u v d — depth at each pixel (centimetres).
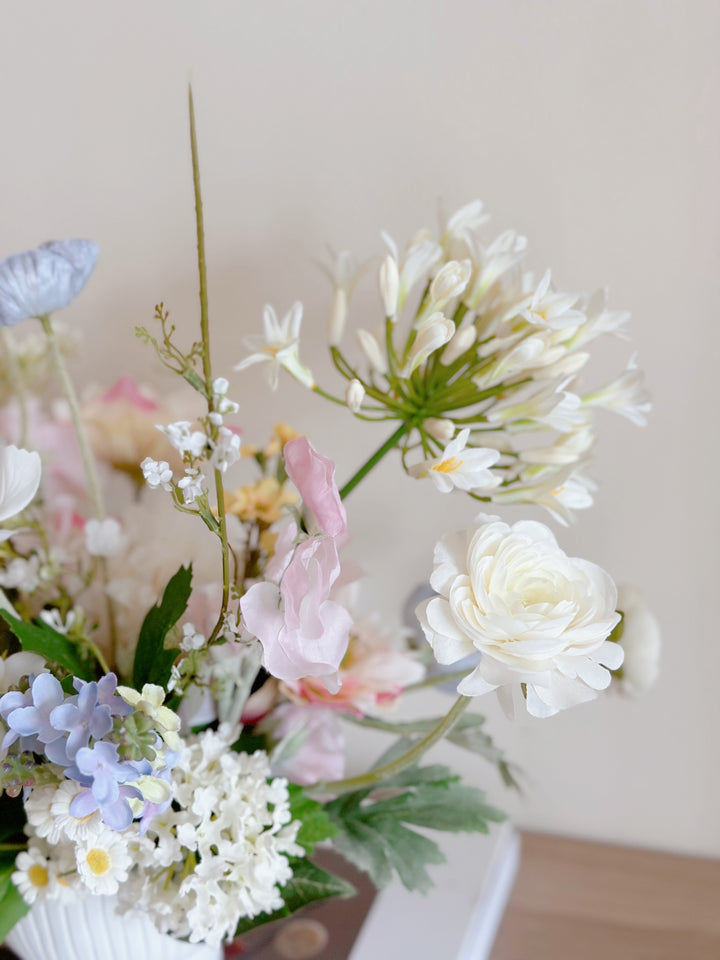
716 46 69
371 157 75
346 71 74
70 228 82
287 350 64
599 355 75
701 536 77
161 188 79
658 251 73
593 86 71
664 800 82
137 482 80
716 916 78
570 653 56
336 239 77
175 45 77
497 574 56
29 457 62
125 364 83
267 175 77
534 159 73
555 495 65
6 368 79
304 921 76
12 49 80
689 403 75
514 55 72
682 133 71
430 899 77
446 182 75
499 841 82
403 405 66
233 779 60
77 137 80
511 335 64
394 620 83
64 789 58
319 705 66
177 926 60
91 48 78
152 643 62
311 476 56
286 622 57
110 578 71
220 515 57
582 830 85
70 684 60
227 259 79
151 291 81
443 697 84
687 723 80
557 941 77
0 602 64
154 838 61
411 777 71
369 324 77
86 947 65
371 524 81
